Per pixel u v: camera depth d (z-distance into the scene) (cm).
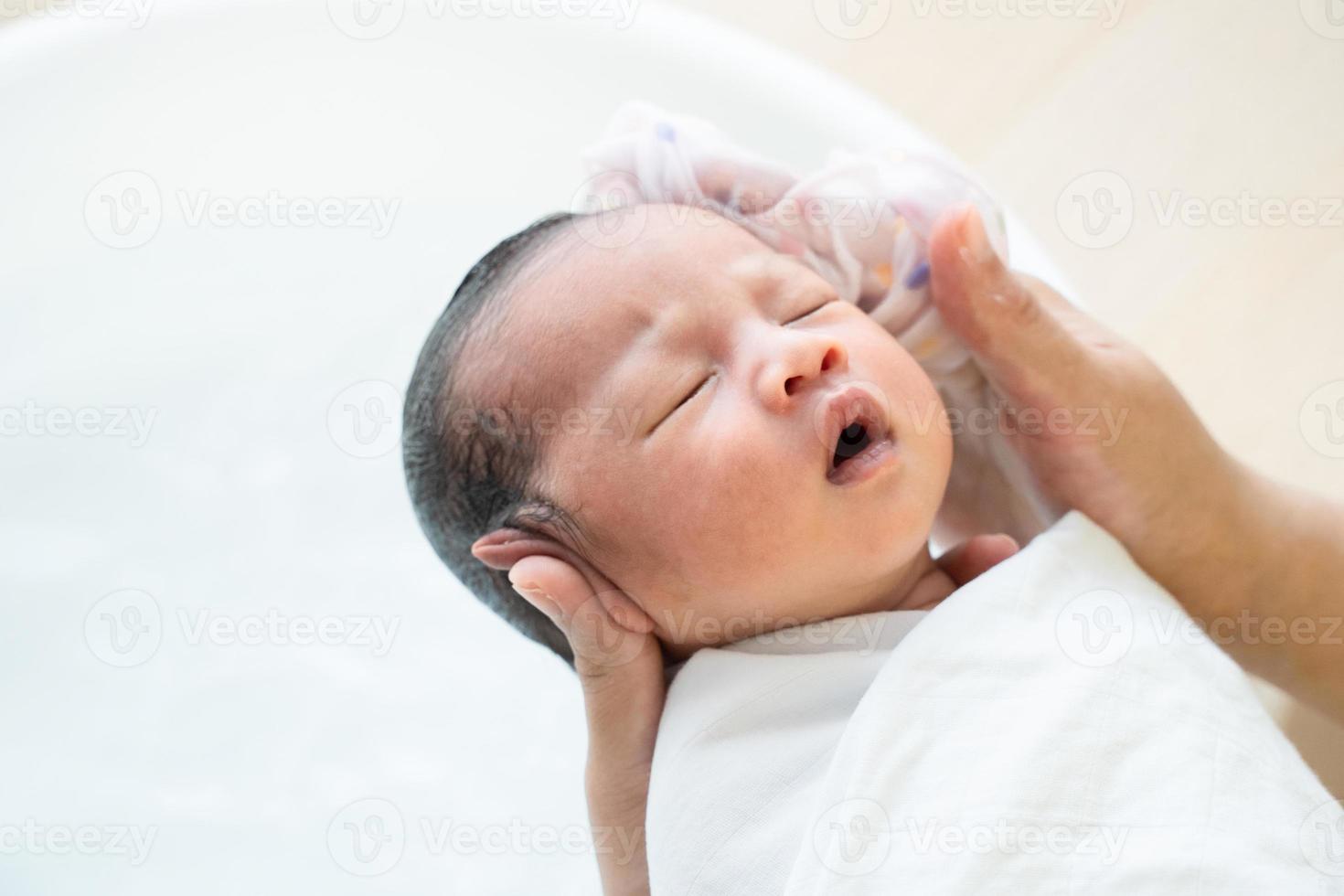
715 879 84
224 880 124
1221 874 73
